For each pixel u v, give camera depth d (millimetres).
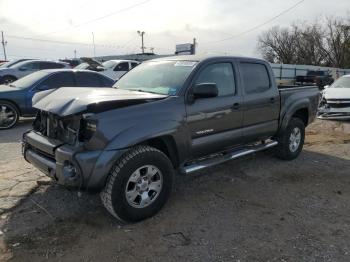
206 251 3564
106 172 3750
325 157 6945
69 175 3771
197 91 4406
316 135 9078
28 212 4297
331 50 61531
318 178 5703
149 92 4707
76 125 3881
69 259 3400
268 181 5512
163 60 5340
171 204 4605
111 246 3625
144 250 3568
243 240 3773
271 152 6723
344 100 10555
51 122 4211
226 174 5781
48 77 9898
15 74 16375
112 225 4035
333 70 38969
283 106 6188
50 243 3650
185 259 3428
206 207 4543
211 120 4801
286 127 6277
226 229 4000
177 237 3816
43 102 4281
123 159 3891
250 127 5531
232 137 5211
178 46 20656
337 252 3574
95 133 3727
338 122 10898
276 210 4500
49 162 4059
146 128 4004
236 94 5227
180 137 4398
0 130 9281
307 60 65375
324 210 4535
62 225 4012
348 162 6633
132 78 5297
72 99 3982
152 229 3971
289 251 3582
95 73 10727
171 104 4332
